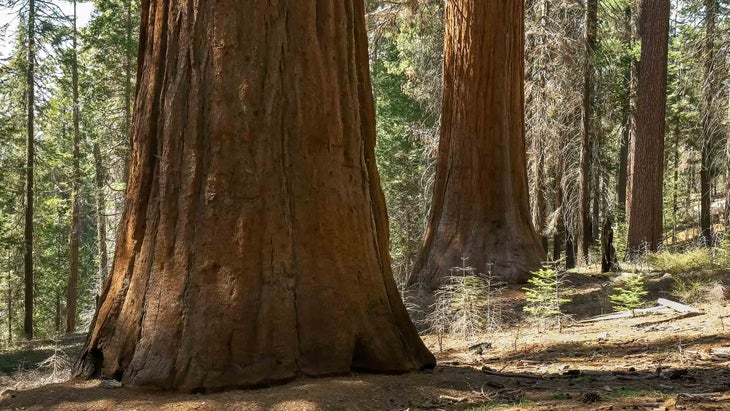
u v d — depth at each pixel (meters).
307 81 5.02
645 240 16.95
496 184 12.33
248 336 4.64
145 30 5.30
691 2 21.95
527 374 5.47
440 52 22.83
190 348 4.58
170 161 4.87
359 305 5.04
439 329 8.78
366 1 19.11
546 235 20.56
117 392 4.51
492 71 12.30
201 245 4.73
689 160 29.12
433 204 12.80
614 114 25.81
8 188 23.80
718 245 17.25
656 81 17.27
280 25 4.96
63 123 27.66
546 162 20.22
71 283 27.81
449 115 12.74
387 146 30.50
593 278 11.84
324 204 4.99
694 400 3.96
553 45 19.45
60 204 27.88
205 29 4.88
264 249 4.77
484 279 11.57
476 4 12.25
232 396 4.38
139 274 4.86
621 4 23.06
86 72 30.17
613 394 4.32
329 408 4.16
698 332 7.23
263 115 4.86
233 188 4.77
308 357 4.77
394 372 4.97
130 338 4.77
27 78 22.80
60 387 4.67
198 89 4.85
